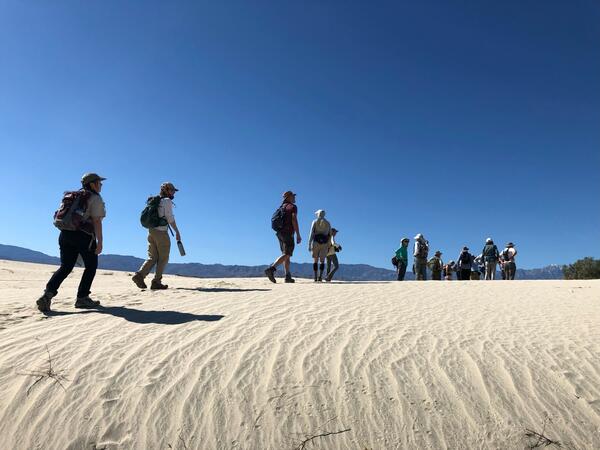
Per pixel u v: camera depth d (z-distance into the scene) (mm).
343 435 3986
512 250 20625
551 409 4398
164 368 4770
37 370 4656
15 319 6363
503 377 4867
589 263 37562
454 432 4078
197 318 6449
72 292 9844
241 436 3922
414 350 5426
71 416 4051
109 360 4910
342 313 6977
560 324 6758
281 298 8086
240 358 5027
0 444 3785
